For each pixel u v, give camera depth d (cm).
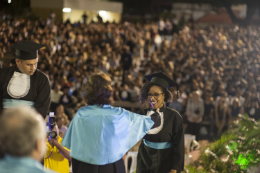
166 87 316
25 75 295
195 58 1739
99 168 247
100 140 243
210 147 468
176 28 2608
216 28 2917
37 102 299
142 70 1353
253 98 1089
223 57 1919
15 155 130
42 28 1845
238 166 450
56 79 1229
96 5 2338
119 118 253
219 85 1191
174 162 311
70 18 2367
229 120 1037
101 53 1769
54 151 343
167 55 1734
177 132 314
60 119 572
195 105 923
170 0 3659
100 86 252
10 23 1350
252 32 2909
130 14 3816
